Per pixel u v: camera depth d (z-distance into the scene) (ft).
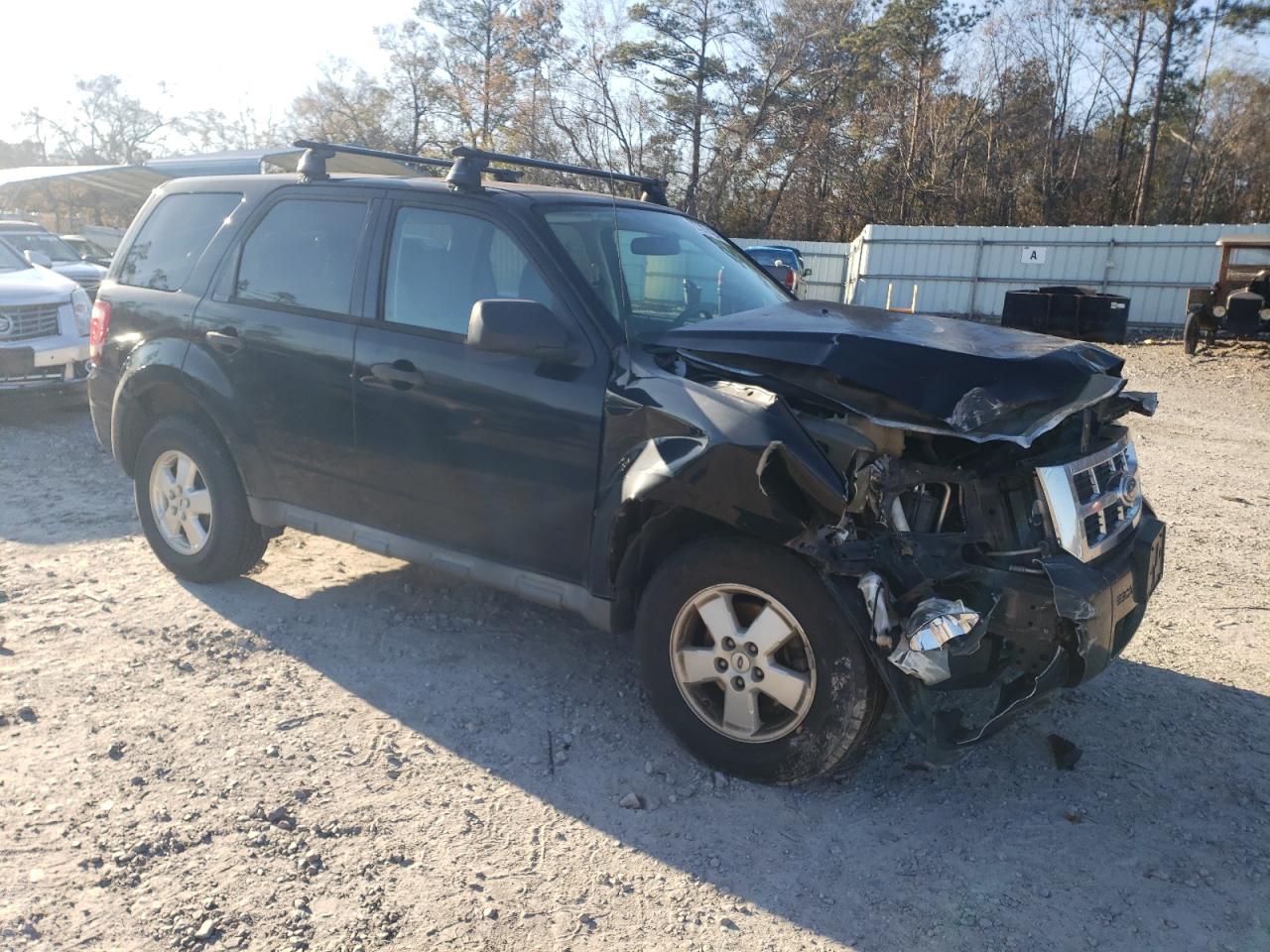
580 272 12.76
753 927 9.25
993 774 11.98
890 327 12.17
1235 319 63.05
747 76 151.53
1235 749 12.70
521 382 12.62
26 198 151.33
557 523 12.56
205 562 16.40
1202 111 161.58
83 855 9.74
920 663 9.79
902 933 9.23
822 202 158.92
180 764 11.45
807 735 10.92
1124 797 11.55
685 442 11.10
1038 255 94.73
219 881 9.47
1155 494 26.14
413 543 14.06
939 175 155.63
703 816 10.94
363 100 163.84
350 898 9.34
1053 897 9.77
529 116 139.33
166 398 16.63
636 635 12.12
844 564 10.14
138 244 17.48
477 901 9.40
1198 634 16.46
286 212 15.51
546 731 12.63
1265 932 9.33
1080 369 11.38
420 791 11.18
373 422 13.96
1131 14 150.92
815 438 10.53
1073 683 10.66
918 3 150.61
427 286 13.76
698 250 15.15
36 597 16.12
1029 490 10.81
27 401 30.14
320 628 15.34
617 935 9.05
